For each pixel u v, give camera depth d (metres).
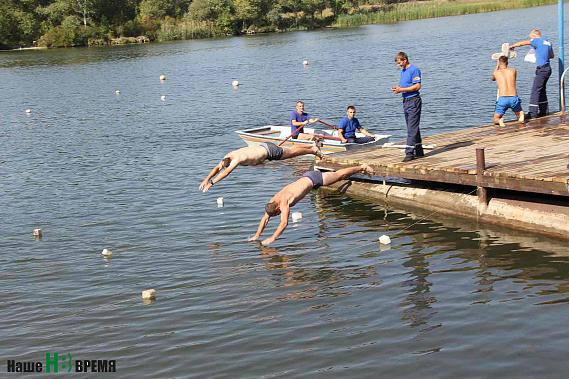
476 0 103.50
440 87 28.28
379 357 7.24
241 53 58.25
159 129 24.12
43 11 89.06
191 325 8.38
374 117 23.22
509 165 11.55
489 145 13.55
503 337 7.46
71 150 21.02
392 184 13.92
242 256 10.86
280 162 17.67
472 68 33.88
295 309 8.66
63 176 17.31
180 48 70.94
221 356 7.50
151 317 8.69
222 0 93.56
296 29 96.50
